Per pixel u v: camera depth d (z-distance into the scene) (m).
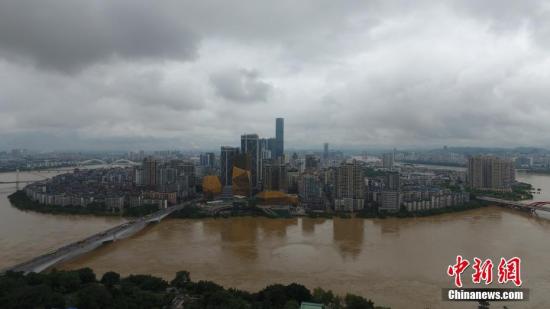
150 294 193.00
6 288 191.38
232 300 181.38
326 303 190.75
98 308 177.00
